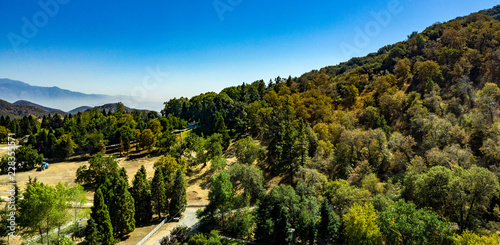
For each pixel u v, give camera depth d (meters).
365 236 39.00
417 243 35.41
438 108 84.12
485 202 39.88
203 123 137.12
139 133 111.69
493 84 73.56
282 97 128.50
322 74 155.38
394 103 97.69
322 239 49.66
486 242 30.53
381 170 70.62
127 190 48.78
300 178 63.69
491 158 53.88
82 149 106.56
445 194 41.88
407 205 37.56
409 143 67.94
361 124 96.12
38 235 44.56
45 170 88.62
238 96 153.38
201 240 43.19
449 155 54.25
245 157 79.75
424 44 136.00
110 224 43.44
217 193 53.25
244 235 51.06
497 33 105.44
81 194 44.94
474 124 64.81
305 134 75.38
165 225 53.94
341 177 69.88
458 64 99.19
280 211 46.94
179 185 57.09
